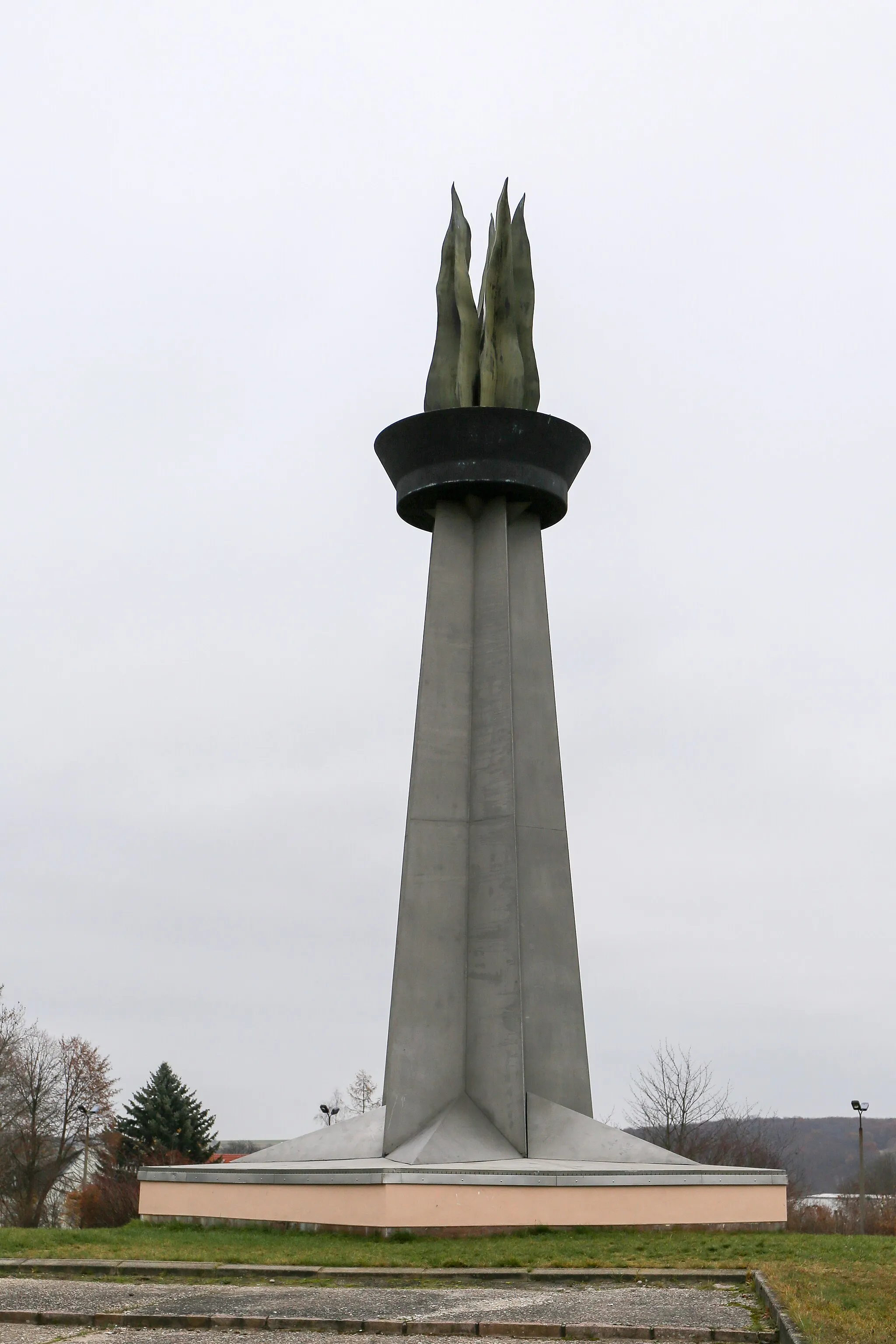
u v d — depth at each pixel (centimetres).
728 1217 1905
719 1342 936
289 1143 2373
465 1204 1770
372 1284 1235
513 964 2298
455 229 2666
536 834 2495
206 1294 1140
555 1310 1054
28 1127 5825
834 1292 1088
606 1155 2170
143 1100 5950
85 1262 1292
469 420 2511
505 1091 2245
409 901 2347
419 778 2412
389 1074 2258
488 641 2494
